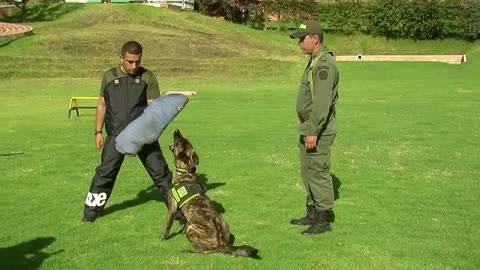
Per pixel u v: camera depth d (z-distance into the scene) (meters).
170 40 35.91
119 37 35.38
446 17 42.25
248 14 47.41
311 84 5.63
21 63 28.42
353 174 8.55
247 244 5.49
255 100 19.41
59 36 34.38
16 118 15.58
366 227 6.04
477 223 6.19
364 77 29.25
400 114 15.33
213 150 10.48
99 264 4.98
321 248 5.39
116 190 7.63
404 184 7.95
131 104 6.19
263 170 8.78
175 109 6.16
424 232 5.88
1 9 44.84
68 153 10.37
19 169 8.95
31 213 6.55
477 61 35.72
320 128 5.61
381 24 43.62
